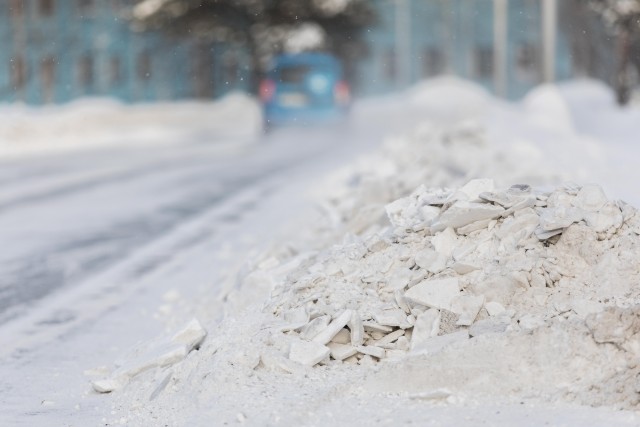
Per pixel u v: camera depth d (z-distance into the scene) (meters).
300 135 56.88
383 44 110.19
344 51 100.44
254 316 11.31
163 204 28.58
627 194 20.56
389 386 9.55
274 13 99.00
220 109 95.00
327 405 9.31
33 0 105.31
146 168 40.44
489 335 9.67
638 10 64.88
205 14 99.19
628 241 11.03
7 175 38.22
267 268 13.92
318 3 98.06
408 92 100.94
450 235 11.85
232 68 108.69
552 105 52.91
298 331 10.90
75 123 67.19
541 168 23.86
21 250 21.48
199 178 35.69
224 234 22.75
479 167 23.81
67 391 11.45
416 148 26.58
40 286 17.83
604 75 92.75
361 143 50.22
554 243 11.37
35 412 10.56
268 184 32.78
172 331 12.88
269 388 9.85
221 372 10.05
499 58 94.50
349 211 18.00
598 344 9.35
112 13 106.12
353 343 10.77
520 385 9.27
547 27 56.62
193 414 9.52
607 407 8.78
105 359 12.96
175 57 108.62
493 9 110.56
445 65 110.75
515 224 11.57
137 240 22.50
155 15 98.69
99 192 32.00
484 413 8.80
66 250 21.39
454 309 10.82
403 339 10.90
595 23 91.88
